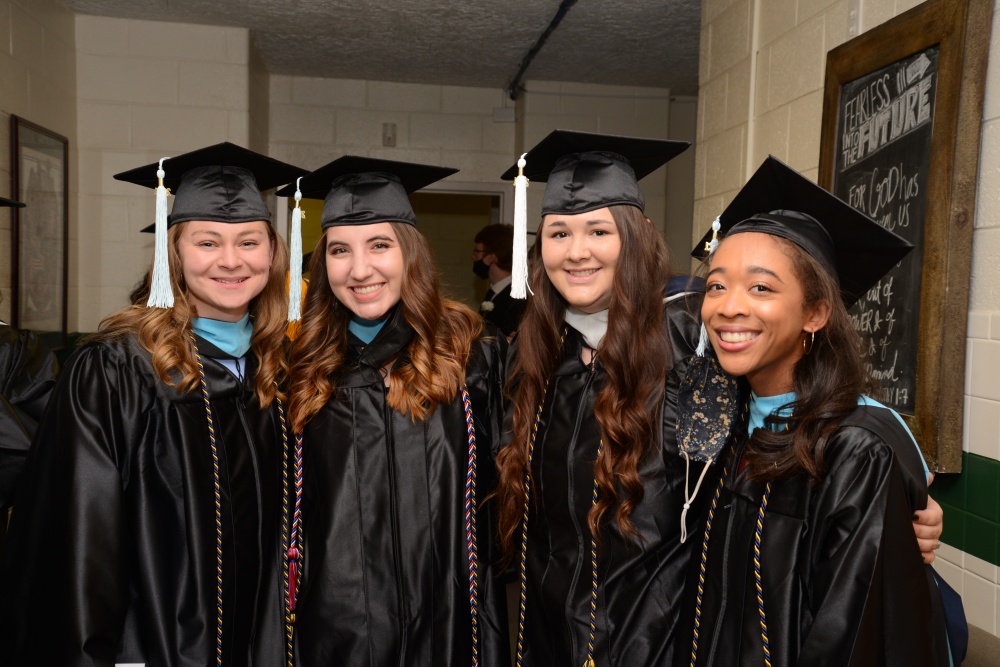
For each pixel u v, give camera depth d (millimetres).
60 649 1353
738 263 1179
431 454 1643
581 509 1499
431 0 3998
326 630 1550
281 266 1739
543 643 1543
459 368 1703
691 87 5527
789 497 1194
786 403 1247
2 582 1458
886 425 1183
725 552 1274
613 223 1525
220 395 1564
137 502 1479
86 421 1435
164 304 1523
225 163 1629
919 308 1962
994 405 1811
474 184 5707
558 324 1646
